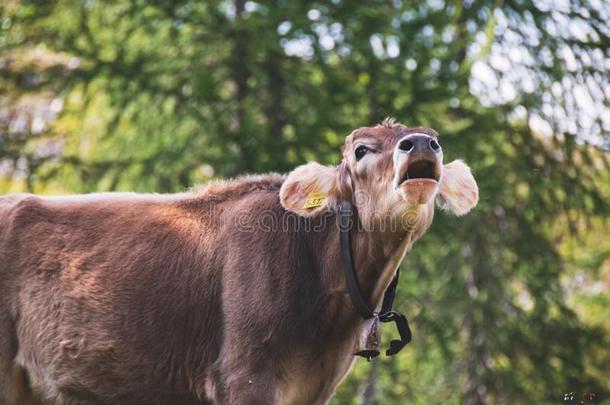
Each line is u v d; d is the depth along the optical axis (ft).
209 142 57.36
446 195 25.14
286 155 56.03
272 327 24.41
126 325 25.81
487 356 63.05
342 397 60.85
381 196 23.36
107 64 58.39
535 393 63.82
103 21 60.08
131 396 26.07
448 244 60.90
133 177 58.65
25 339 26.43
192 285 25.71
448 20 61.26
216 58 57.21
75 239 26.78
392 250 24.06
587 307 74.13
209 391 25.27
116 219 27.04
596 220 69.51
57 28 59.88
